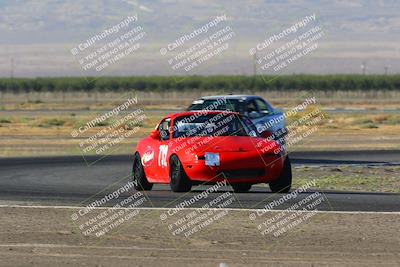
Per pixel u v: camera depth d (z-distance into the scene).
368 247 29.92
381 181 51.91
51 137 103.06
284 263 27.47
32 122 140.62
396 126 124.62
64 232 32.81
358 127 121.12
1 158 71.69
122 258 28.28
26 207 38.53
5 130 118.12
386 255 28.66
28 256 28.58
